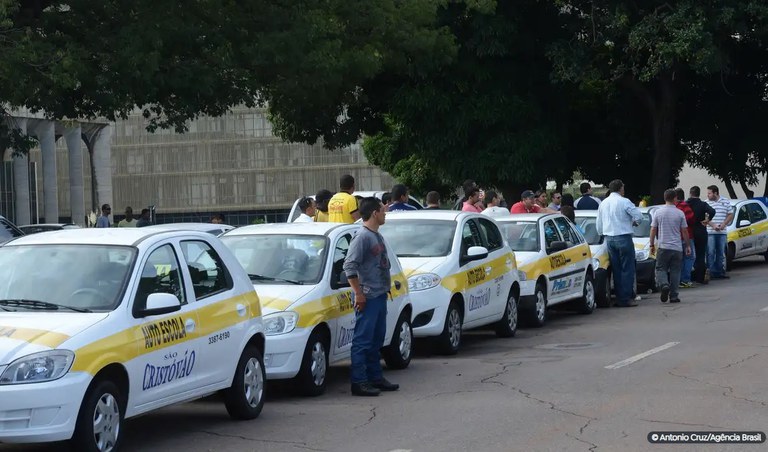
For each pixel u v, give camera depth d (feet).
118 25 83.25
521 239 60.23
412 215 51.19
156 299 28.02
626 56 110.01
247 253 39.75
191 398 29.99
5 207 232.73
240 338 32.30
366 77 102.37
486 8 102.78
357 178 323.78
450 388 38.45
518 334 55.88
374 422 32.22
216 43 87.51
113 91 81.76
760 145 124.98
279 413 34.32
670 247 67.97
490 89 110.42
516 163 109.29
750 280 83.51
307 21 91.71
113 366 26.63
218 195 332.80
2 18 74.23
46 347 25.13
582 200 84.48
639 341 49.70
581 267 64.08
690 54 102.12
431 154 113.09
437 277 46.55
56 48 78.64
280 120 121.70
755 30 104.63
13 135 93.61
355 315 37.81
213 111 93.09
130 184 337.11
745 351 44.27
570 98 122.52
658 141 116.98
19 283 28.66
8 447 29.73
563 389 36.88
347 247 41.16
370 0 99.76
